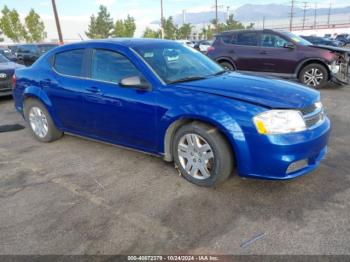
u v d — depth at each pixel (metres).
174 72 3.93
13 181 3.91
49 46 19.53
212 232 2.80
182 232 2.82
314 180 3.61
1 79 8.51
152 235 2.79
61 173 4.09
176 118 3.47
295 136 3.09
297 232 2.75
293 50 9.17
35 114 5.21
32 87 5.00
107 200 3.39
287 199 3.26
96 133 4.43
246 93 3.37
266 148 3.07
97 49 4.28
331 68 8.85
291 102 3.21
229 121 3.16
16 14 47.03
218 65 4.67
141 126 3.83
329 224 2.84
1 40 47.88
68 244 2.72
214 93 3.40
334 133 5.20
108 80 4.11
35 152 4.86
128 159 4.43
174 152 3.72
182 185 3.62
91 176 3.97
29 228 2.96
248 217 2.99
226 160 3.32
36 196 3.53
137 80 3.68
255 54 9.69
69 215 3.14
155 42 4.39
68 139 5.37
